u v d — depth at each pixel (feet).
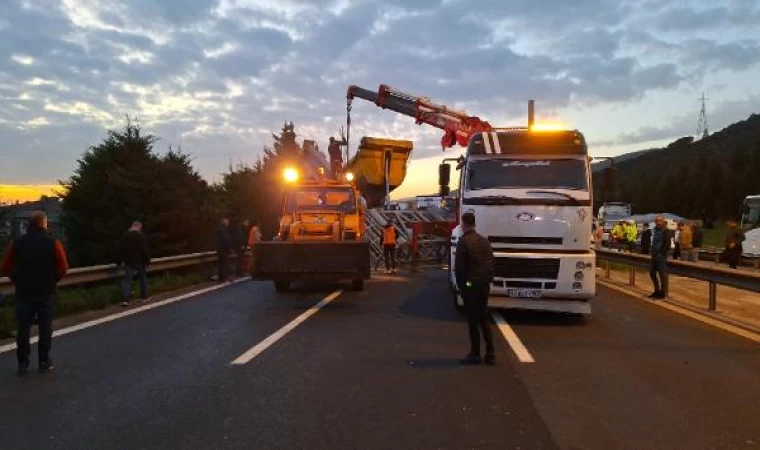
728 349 30.30
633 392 22.76
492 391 22.76
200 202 89.04
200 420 19.43
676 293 55.01
